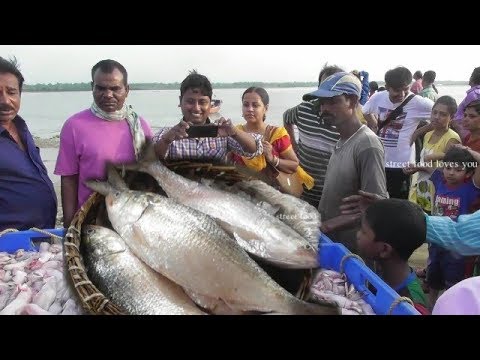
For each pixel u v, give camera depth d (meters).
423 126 3.21
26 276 1.74
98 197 1.95
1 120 2.38
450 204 2.65
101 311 1.39
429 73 3.84
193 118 2.27
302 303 1.50
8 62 2.37
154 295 1.57
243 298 1.57
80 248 1.71
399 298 1.47
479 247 1.70
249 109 2.43
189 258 1.63
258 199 2.07
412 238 1.71
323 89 2.27
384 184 2.21
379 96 3.37
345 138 2.31
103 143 2.37
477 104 2.75
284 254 1.80
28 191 2.44
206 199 1.97
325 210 2.37
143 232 1.71
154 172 2.04
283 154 2.44
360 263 1.76
